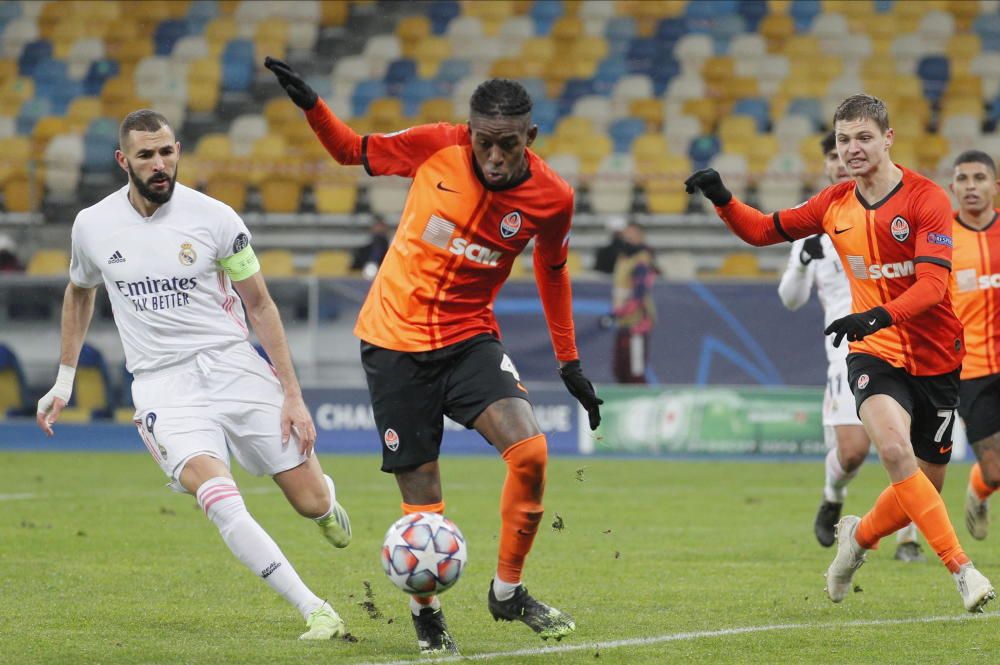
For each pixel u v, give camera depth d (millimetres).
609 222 70000
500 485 47062
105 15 88750
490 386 18547
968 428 29844
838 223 22281
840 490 31641
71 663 18172
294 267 71812
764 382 59375
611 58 86750
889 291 22094
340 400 59594
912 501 21156
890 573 28094
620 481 50000
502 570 18844
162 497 42312
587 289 59344
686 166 79875
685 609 23344
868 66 85812
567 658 18750
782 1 88375
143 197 20234
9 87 85312
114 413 60312
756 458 59281
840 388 30875
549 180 18781
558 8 89062
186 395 20422
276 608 23016
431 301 18812
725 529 35906
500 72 86188
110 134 81812
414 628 20875
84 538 32375
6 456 57156
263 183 77375
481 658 18578
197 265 20469
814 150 81000
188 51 87125
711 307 59312
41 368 59688
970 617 22453
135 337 20688
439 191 18672
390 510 39375
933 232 21109
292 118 83188
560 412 59312
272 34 87875
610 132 82500
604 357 59312
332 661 18250
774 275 72562
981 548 32000
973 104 84375
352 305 59281
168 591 24797
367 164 19047
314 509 21516
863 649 19594
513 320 59031
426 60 87062
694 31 87750
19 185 75812
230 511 19531
